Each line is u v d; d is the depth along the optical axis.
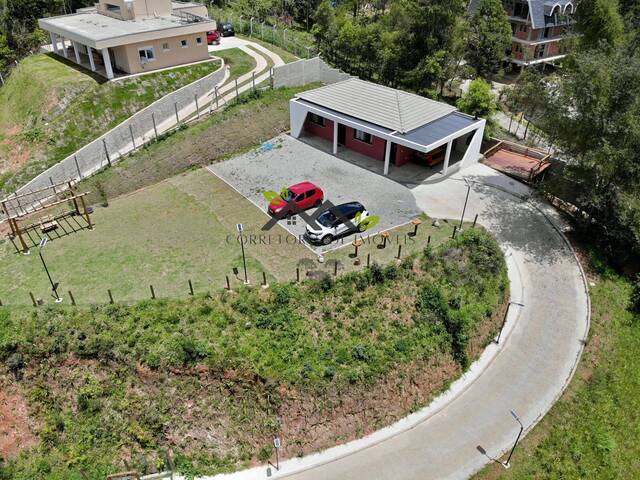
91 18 51.09
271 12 71.00
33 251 29.00
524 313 27.27
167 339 22.27
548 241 31.69
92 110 39.97
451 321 24.05
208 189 35.03
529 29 59.91
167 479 20.25
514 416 20.31
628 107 27.62
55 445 21.34
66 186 34.94
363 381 21.64
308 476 20.03
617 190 29.53
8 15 55.16
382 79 48.38
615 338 26.23
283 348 22.34
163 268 27.00
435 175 36.69
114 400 21.56
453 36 45.69
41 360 22.41
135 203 33.84
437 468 20.20
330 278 25.28
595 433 21.50
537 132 38.28
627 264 31.44
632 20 44.59
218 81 46.06
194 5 54.78
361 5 70.44
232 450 20.91
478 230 30.50
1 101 45.31
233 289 25.23
